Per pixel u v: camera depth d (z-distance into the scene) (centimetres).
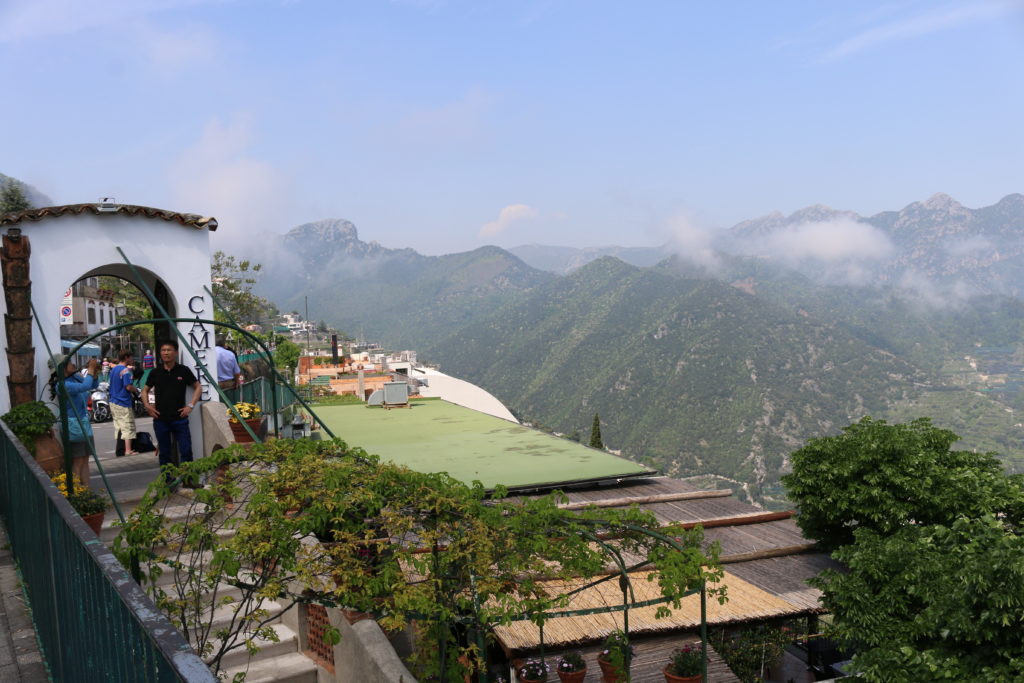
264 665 727
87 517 767
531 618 676
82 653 328
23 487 559
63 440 812
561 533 682
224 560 520
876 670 952
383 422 2402
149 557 559
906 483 1284
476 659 718
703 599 795
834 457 1409
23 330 985
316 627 750
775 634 1243
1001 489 1268
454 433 2164
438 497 625
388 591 606
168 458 948
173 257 1143
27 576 552
